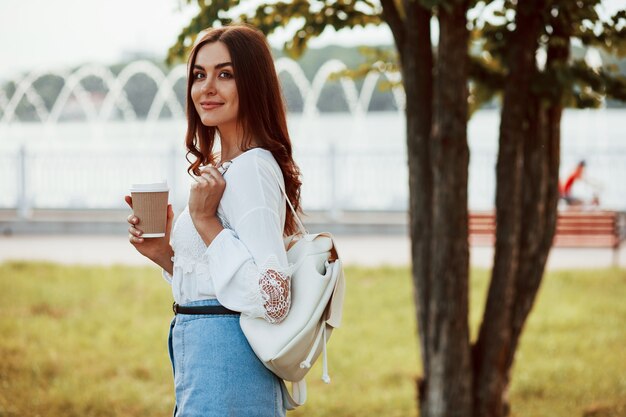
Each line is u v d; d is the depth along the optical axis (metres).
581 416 5.99
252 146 2.53
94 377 6.66
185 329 2.48
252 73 2.52
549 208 4.53
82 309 8.85
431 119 4.33
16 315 8.47
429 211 4.36
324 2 4.83
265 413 2.45
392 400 6.30
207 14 4.48
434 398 4.33
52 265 10.97
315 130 23.06
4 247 12.88
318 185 14.52
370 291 9.69
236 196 2.41
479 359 4.40
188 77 2.62
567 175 14.83
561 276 10.36
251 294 2.34
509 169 4.30
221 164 2.53
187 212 2.53
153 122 26.05
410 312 8.82
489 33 4.60
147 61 37.06
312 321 2.38
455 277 4.19
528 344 7.66
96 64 38.62
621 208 14.68
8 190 15.37
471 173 14.42
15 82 34.31
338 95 36.47
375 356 7.40
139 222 2.55
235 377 2.42
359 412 6.15
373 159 14.61
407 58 4.34
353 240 13.40
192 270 2.48
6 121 26.36
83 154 15.20
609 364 7.07
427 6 3.70
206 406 2.41
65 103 33.69
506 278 4.35
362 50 5.79
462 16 4.00
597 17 4.22
